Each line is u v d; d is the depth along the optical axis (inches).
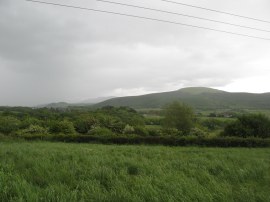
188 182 268.7
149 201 212.8
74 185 254.4
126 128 2186.3
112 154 556.1
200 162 443.8
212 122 3016.7
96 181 268.5
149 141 1332.4
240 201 226.2
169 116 2751.0
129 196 215.2
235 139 1234.0
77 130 2316.7
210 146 1240.8
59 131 2036.2
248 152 766.5
